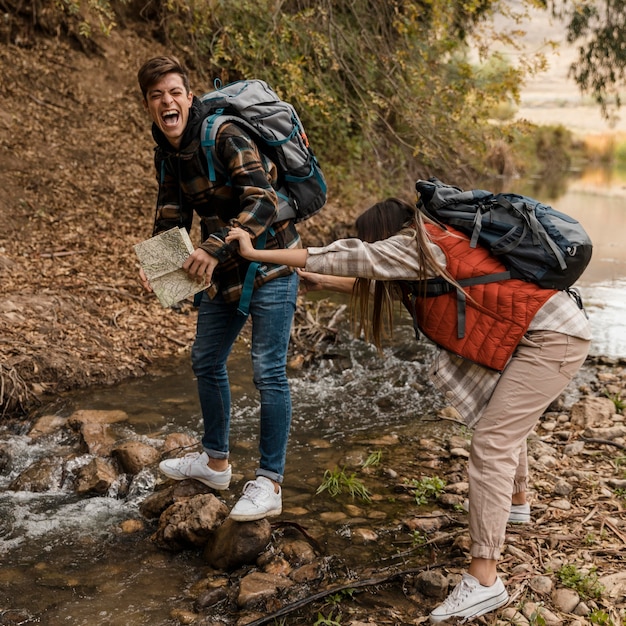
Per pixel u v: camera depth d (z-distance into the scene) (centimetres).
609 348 645
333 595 295
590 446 439
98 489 381
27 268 658
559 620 275
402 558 326
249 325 662
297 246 331
